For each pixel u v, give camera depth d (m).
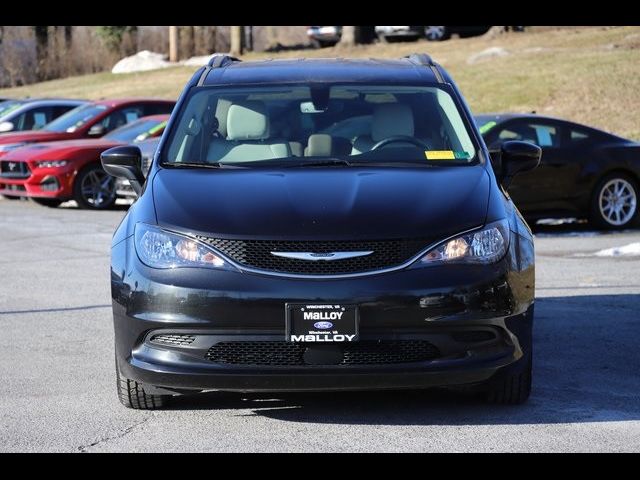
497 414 5.33
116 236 5.48
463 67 27.69
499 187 5.75
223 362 5.03
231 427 5.18
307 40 49.53
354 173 5.66
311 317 4.90
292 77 6.64
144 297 5.07
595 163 13.11
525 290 5.25
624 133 19.47
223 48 46.38
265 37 49.84
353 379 4.95
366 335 4.94
